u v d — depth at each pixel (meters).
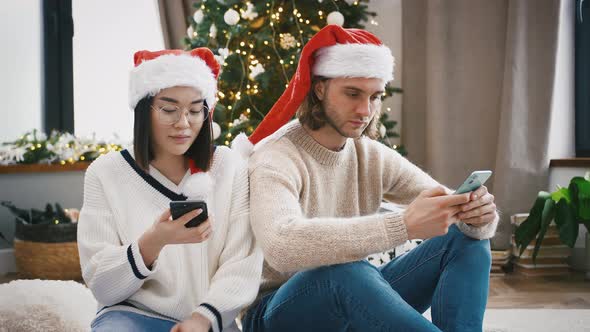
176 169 1.34
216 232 1.33
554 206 2.93
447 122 3.55
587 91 3.50
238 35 3.24
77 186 3.63
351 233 1.17
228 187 1.36
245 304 1.25
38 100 3.93
